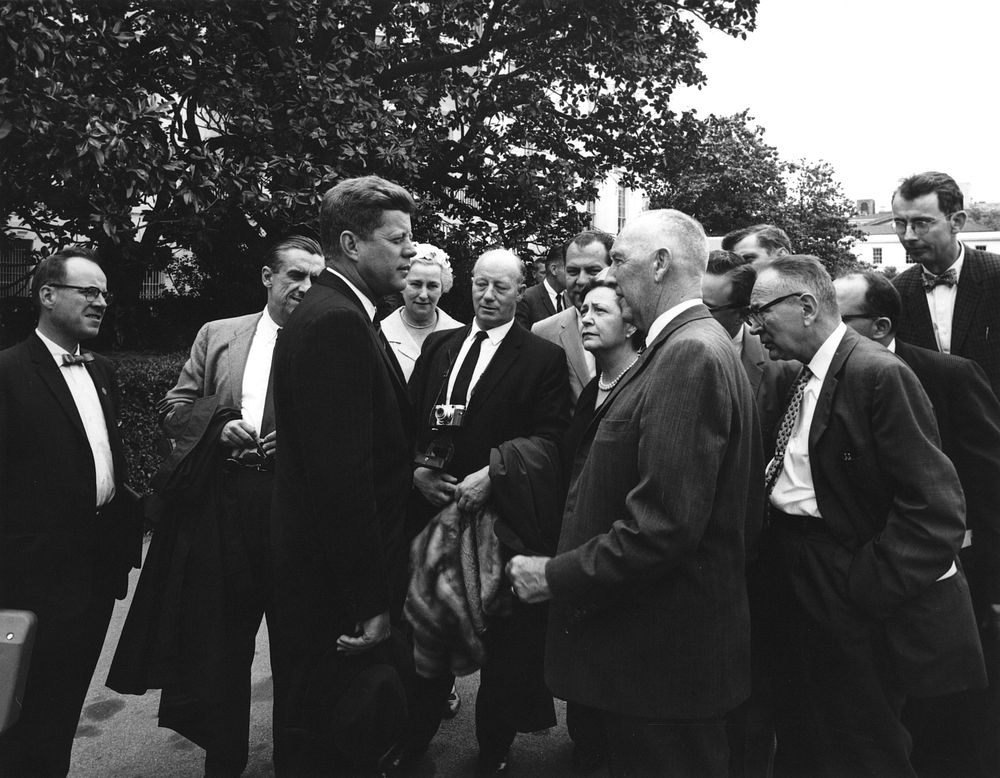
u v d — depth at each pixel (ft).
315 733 7.57
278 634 7.78
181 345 29.50
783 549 7.53
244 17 25.46
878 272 8.66
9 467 8.55
